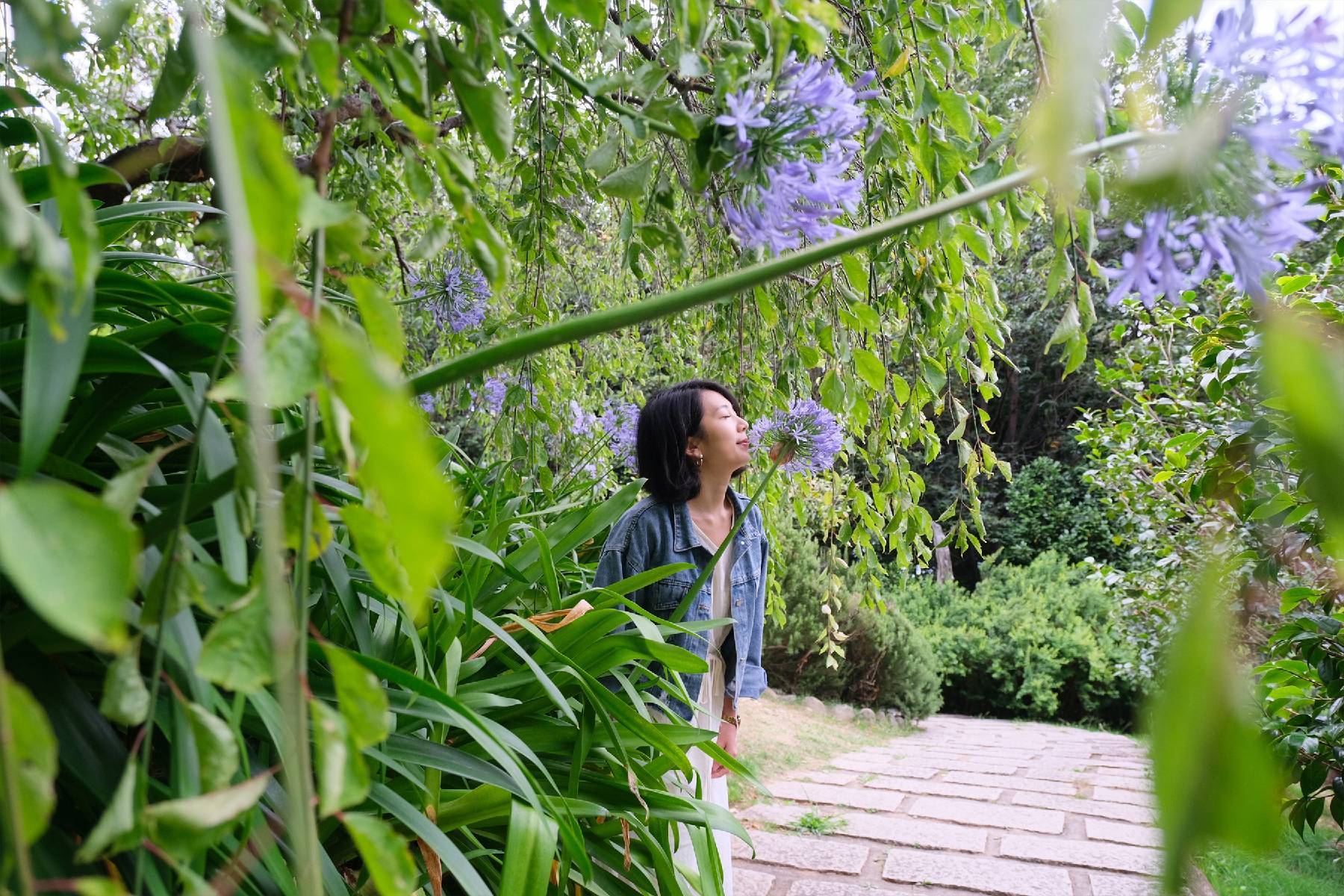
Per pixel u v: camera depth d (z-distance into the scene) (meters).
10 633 0.55
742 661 1.79
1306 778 1.54
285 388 0.29
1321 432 0.10
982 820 3.45
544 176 1.79
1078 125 0.12
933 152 1.07
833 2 1.17
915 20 1.15
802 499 2.55
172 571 0.36
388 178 1.99
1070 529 10.02
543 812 0.88
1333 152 0.24
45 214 0.62
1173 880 0.09
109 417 0.65
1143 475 3.42
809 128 0.54
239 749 0.48
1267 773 0.09
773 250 0.57
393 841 0.32
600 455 2.77
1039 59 0.86
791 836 3.19
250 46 0.40
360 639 0.91
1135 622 3.82
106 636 0.23
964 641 7.73
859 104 0.70
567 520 1.74
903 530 1.91
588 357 3.17
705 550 1.71
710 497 1.79
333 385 0.32
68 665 0.63
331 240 0.37
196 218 1.60
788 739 4.87
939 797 3.81
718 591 1.77
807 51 0.56
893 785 4.02
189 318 0.73
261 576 0.35
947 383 1.71
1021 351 10.45
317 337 0.30
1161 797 0.09
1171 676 0.10
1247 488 1.09
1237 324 1.50
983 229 1.29
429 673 0.98
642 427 1.76
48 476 0.61
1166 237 0.27
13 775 0.23
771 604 2.54
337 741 0.32
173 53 0.50
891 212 1.37
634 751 1.21
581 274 3.21
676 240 0.66
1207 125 0.16
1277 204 0.24
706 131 0.56
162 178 1.62
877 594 2.30
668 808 1.10
